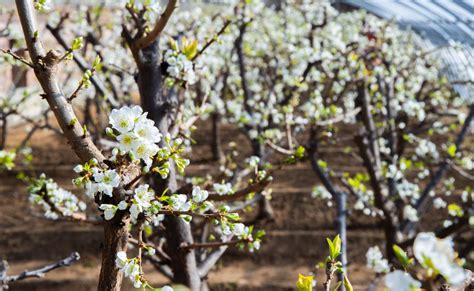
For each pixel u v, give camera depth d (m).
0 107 8.59
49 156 12.20
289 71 8.94
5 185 10.95
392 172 6.44
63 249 9.06
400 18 13.67
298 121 6.43
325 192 8.04
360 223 9.54
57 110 2.15
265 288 8.06
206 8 12.08
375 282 4.13
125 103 6.36
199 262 4.59
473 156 8.48
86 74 2.19
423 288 1.40
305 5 10.36
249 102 7.77
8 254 8.91
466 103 10.52
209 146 12.65
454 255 1.24
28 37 2.18
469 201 9.54
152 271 8.37
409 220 6.26
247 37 10.11
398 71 8.91
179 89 5.12
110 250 2.17
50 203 3.82
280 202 10.14
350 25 10.20
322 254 8.94
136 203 2.09
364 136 5.89
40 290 7.99
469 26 10.96
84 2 9.91
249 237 3.28
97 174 2.02
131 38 3.63
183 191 3.59
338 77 7.28
